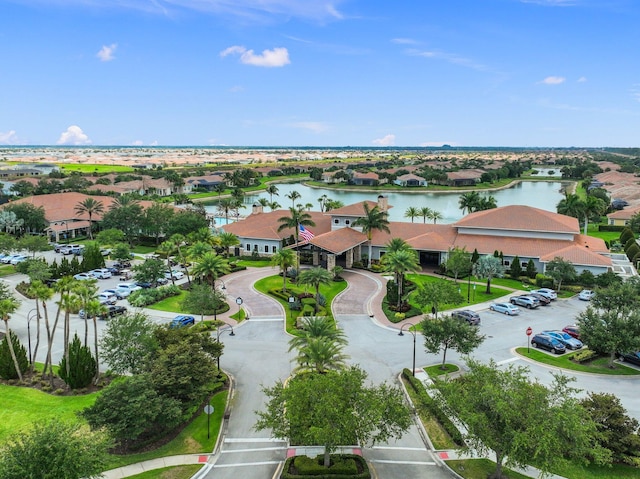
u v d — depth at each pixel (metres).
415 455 31.19
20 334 53.72
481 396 26.89
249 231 92.88
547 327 54.28
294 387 29.41
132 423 30.42
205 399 38.38
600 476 28.39
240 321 57.12
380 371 43.44
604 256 74.31
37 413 37.03
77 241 110.50
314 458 30.14
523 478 28.25
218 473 29.38
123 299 67.25
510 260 77.94
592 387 39.72
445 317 44.38
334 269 75.88
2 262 88.50
